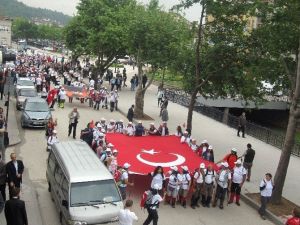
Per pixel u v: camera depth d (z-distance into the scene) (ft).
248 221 55.98
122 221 41.73
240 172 60.29
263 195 56.80
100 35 160.25
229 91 86.28
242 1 76.07
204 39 84.28
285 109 159.84
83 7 179.73
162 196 57.16
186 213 56.49
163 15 106.83
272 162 83.61
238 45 79.10
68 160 51.21
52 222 50.21
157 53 104.17
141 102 115.65
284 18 61.82
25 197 57.00
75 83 142.92
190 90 88.89
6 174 49.47
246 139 102.58
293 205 61.52
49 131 79.92
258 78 71.77
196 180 57.57
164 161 62.95
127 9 162.50
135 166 59.88
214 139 100.12
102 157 60.80
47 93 129.18
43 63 212.64
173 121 115.85
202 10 79.92
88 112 118.01
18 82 124.36
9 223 37.88
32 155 75.05
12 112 108.17
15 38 558.97
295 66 64.90
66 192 46.85
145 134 82.99
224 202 61.93
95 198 46.09
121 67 263.08
